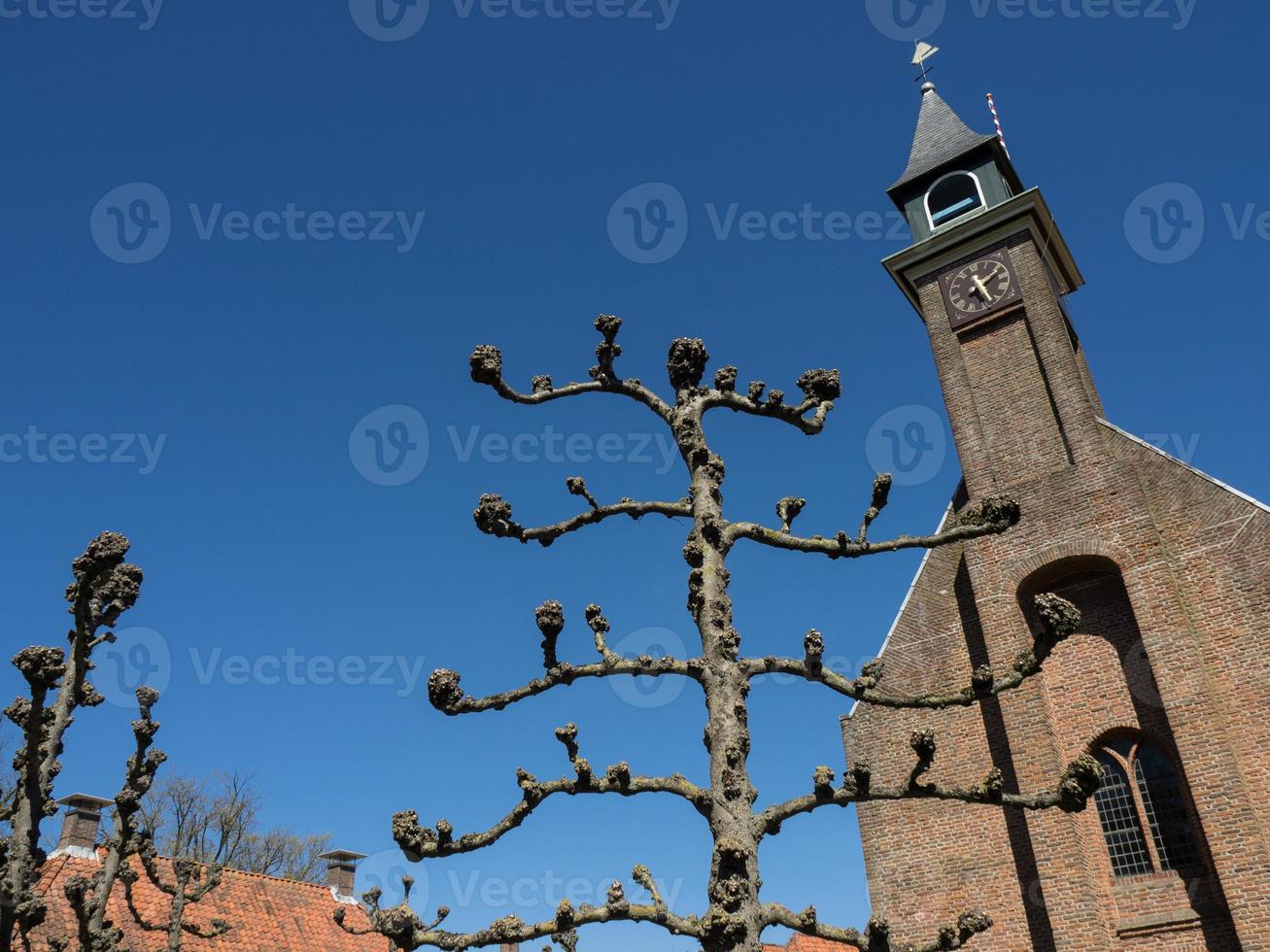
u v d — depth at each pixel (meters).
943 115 29.28
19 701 8.02
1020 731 18.84
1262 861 15.84
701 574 7.14
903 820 19.97
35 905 6.43
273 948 23.91
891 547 7.85
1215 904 16.66
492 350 7.94
